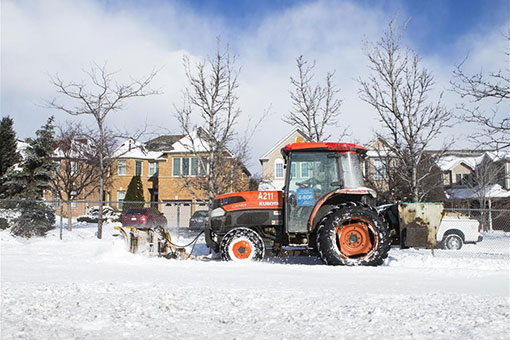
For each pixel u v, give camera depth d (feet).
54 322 10.03
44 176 73.82
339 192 29.84
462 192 112.68
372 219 28.58
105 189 112.57
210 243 33.53
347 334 9.23
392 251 44.14
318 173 30.55
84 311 11.28
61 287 15.30
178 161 115.24
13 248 40.93
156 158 127.85
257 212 31.83
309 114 65.82
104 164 66.33
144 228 33.24
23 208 54.19
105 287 15.52
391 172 54.65
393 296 14.44
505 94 40.98
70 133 96.58
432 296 14.56
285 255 31.09
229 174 57.67
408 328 9.75
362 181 30.66
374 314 11.10
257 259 30.25
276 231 31.99
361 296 14.40
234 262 28.78
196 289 15.43
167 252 34.35
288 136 114.11
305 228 30.07
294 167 30.81
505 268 29.07
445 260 31.63
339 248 28.76
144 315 10.94
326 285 17.70
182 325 9.96
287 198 30.42
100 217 54.34
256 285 17.17
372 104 50.06
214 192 54.13
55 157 94.17
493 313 11.35
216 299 13.29
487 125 41.55
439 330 9.55
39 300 12.87
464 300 13.67
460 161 121.60
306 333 9.30
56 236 54.08
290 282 18.57
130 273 21.58
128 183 126.11
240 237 30.48
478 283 19.63
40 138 74.08
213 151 55.52
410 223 29.37
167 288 15.62
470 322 10.26
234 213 32.01
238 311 11.59
